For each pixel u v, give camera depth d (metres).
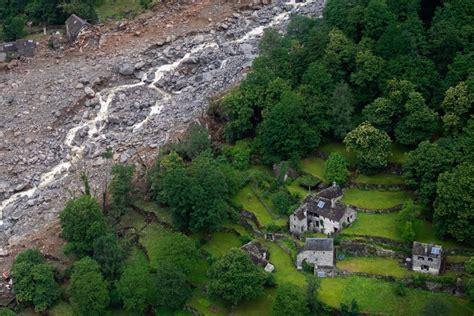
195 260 174.62
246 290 161.50
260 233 181.25
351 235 171.12
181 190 181.25
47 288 178.88
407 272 162.25
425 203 171.38
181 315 170.62
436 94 191.00
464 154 173.25
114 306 177.25
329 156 191.75
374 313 155.75
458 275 159.12
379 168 186.75
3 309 172.88
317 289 159.38
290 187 190.62
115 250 180.75
